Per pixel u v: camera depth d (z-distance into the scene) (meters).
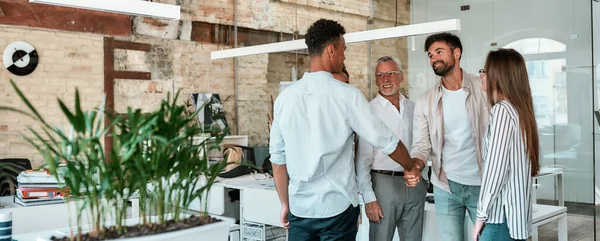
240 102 9.25
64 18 7.29
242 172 5.89
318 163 2.37
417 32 4.78
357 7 9.98
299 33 9.94
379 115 3.61
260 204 4.96
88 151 1.46
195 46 8.73
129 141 1.44
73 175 1.47
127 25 7.92
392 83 3.57
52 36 7.20
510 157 2.48
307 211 2.44
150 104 8.19
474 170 3.16
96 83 7.61
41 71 7.11
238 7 9.21
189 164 1.61
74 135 1.49
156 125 1.51
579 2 6.76
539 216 4.05
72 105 7.39
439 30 4.59
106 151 1.68
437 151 3.25
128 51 7.94
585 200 6.43
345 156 2.44
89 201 1.54
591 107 6.53
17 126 6.88
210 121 8.63
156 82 8.27
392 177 3.41
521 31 7.44
